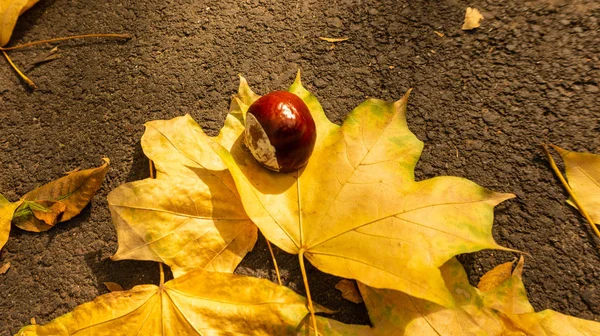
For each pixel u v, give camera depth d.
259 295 0.37
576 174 0.39
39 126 0.44
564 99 0.41
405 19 0.44
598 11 0.42
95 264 0.41
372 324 0.37
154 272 0.40
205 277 0.37
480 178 0.40
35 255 0.41
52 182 0.41
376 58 0.43
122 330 0.37
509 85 0.42
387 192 0.37
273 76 0.43
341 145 0.38
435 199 0.37
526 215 0.39
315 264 0.37
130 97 0.44
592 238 0.39
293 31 0.44
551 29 0.42
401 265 0.35
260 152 0.37
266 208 0.37
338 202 0.37
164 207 0.38
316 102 0.39
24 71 0.45
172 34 0.45
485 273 0.39
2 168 0.43
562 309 0.38
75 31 0.46
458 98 0.42
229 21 0.45
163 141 0.39
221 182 0.39
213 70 0.44
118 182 0.42
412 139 0.38
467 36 0.43
